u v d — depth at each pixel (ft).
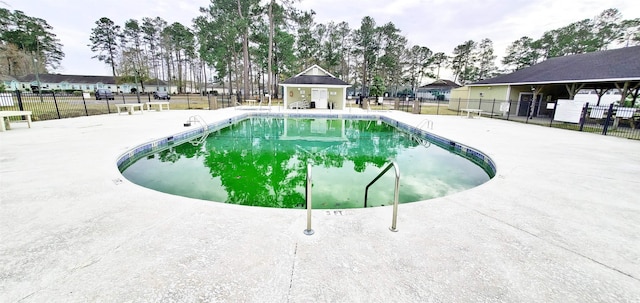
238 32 83.82
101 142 19.72
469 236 7.49
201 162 20.10
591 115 36.47
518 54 143.43
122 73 122.31
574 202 10.16
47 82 146.92
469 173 17.97
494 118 50.96
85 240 6.83
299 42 109.09
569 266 6.25
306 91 66.28
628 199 10.53
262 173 18.04
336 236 7.29
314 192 14.66
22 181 11.12
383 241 7.09
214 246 6.68
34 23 113.39
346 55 140.36
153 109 58.29
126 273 5.60
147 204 9.07
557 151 20.03
